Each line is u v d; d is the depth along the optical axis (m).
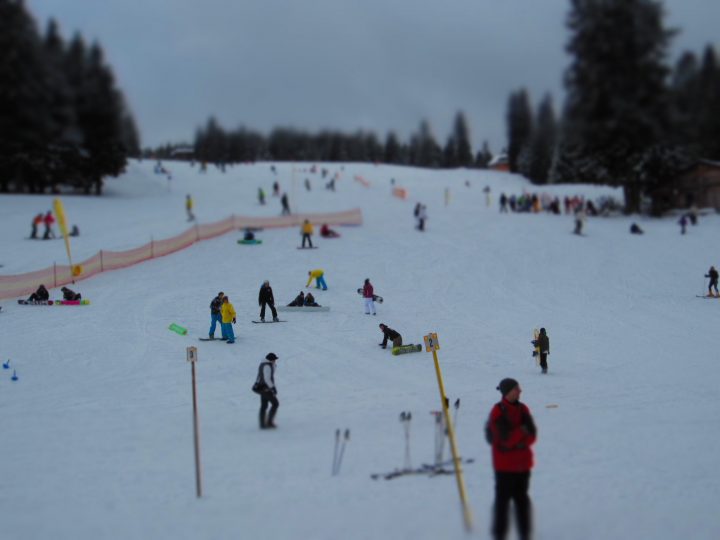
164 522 8.16
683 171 57.69
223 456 10.90
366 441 11.66
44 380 15.92
